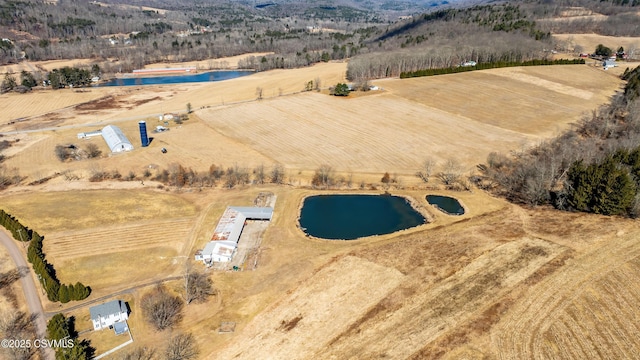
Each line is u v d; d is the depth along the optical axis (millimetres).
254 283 63469
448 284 60469
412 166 102562
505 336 50531
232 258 69375
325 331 53781
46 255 70750
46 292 61656
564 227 72312
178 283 63719
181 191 93188
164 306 57812
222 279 64562
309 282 63062
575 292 56531
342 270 65375
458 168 99312
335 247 72000
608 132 110875
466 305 56062
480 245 69375
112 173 101562
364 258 68125
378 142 115938
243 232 76938
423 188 93438
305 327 54688
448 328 52500
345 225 79312
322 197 90500
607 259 62406
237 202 87688
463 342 50188
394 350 49844
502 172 97312
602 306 53812
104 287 63469
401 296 58844
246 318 56781
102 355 51344
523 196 86875
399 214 83312
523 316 53312
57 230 77938
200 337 54000
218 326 55625
